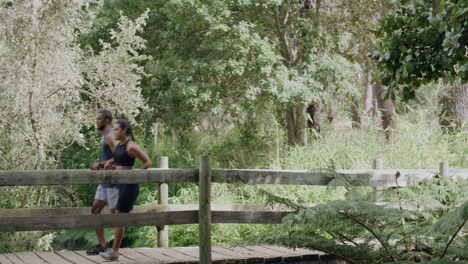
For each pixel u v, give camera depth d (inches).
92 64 542.3
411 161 526.6
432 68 325.1
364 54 664.4
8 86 486.3
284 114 665.0
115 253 282.2
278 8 637.3
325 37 613.3
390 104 835.4
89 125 538.6
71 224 261.1
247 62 611.8
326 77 586.9
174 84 625.0
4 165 486.0
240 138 642.8
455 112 623.5
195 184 527.5
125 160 275.9
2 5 521.0
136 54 560.7
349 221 273.7
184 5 566.3
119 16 657.0
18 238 477.1
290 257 295.1
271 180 286.5
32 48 486.0
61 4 493.7
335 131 643.5
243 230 437.7
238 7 611.5
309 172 290.4
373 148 556.1
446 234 261.1
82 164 623.8
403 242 276.5
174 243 462.0
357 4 650.8
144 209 339.9
